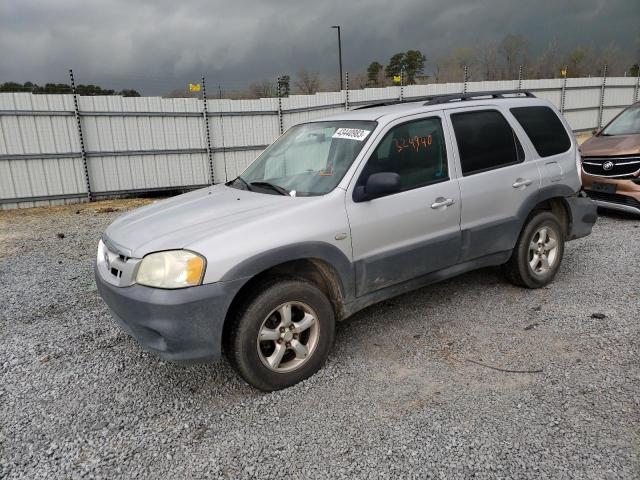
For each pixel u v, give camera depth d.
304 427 2.77
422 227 3.69
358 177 3.45
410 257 3.65
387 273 3.57
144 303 2.84
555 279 4.91
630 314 3.98
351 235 3.34
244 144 14.18
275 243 3.03
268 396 3.11
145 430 2.83
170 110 13.10
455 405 2.88
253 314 2.99
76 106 11.95
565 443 2.49
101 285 3.31
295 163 3.93
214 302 2.84
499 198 4.13
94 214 10.72
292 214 3.17
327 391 3.12
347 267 3.35
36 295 5.29
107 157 12.64
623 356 3.31
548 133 4.65
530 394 2.94
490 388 3.04
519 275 4.50
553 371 3.19
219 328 2.90
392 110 3.93
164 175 13.41
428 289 4.79
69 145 12.09
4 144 11.42
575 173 4.73
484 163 4.11
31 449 2.70
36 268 6.40
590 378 3.07
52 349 3.93
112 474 2.48
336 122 4.04
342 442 2.61
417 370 3.32
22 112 11.44
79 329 4.32
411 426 2.71
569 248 5.98
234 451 2.60
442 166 3.87
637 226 6.89
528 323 3.94
